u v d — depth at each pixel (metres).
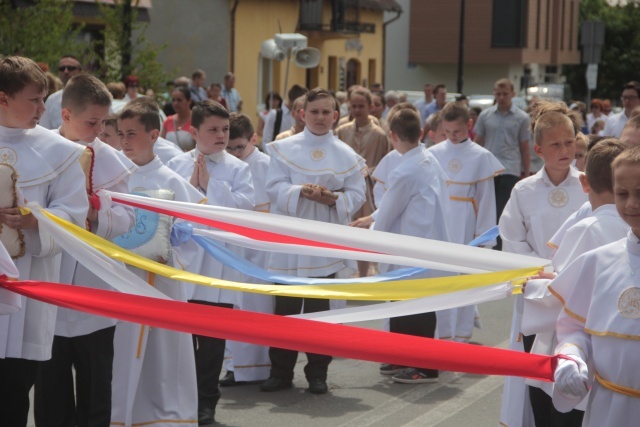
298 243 5.70
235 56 32.81
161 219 6.24
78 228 5.32
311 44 37.94
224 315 4.60
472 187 10.34
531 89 41.31
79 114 5.74
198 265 7.59
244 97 33.66
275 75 35.59
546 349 5.03
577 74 66.75
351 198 8.61
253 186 8.38
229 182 7.86
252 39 33.81
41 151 5.28
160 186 6.65
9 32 17.27
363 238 5.31
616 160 4.21
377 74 44.81
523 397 5.95
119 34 18.73
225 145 7.91
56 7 17.67
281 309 8.53
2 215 5.03
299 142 8.74
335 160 8.69
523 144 15.20
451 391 8.37
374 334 4.43
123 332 6.40
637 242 4.30
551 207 6.54
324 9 37.69
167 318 4.63
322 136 8.73
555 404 4.36
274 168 8.71
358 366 9.27
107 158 5.82
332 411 7.74
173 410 6.53
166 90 20.09
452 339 9.69
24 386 5.32
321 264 8.57
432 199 8.86
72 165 5.34
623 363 4.22
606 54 59.75
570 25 64.94
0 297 4.86
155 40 30.23
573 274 4.48
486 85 57.59
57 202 5.30
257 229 5.45
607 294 4.30
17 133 5.25
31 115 5.17
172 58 30.73
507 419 6.00
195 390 6.64
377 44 44.50
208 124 7.80
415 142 8.93
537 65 61.81
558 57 62.31
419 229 8.84
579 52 66.56
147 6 26.22
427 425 7.36
